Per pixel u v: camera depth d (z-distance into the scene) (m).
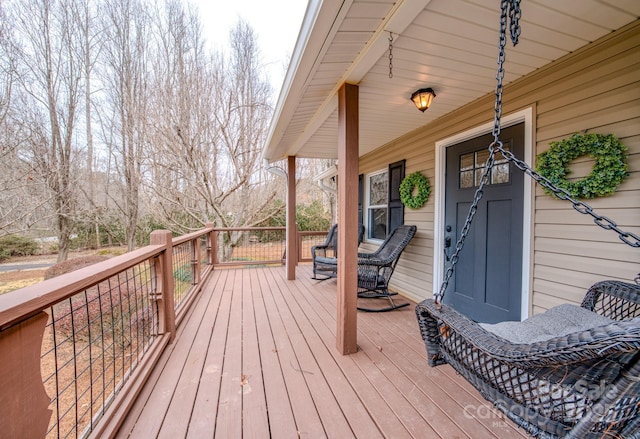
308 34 1.65
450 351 1.30
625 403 0.72
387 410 1.62
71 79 9.64
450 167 3.21
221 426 1.50
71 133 9.68
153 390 1.81
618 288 1.50
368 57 1.86
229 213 11.19
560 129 2.06
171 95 9.70
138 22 9.84
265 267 6.34
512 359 0.93
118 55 9.86
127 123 10.01
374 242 4.91
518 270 2.44
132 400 1.62
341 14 1.47
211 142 10.43
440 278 3.30
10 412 0.79
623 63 1.72
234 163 10.68
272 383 1.89
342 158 2.28
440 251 3.30
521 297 2.40
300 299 3.85
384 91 2.53
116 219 10.55
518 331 1.46
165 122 9.75
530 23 1.64
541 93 2.18
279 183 11.35
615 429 0.74
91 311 3.24
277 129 3.40
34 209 8.62
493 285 2.69
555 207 2.11
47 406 0.92
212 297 3.94
